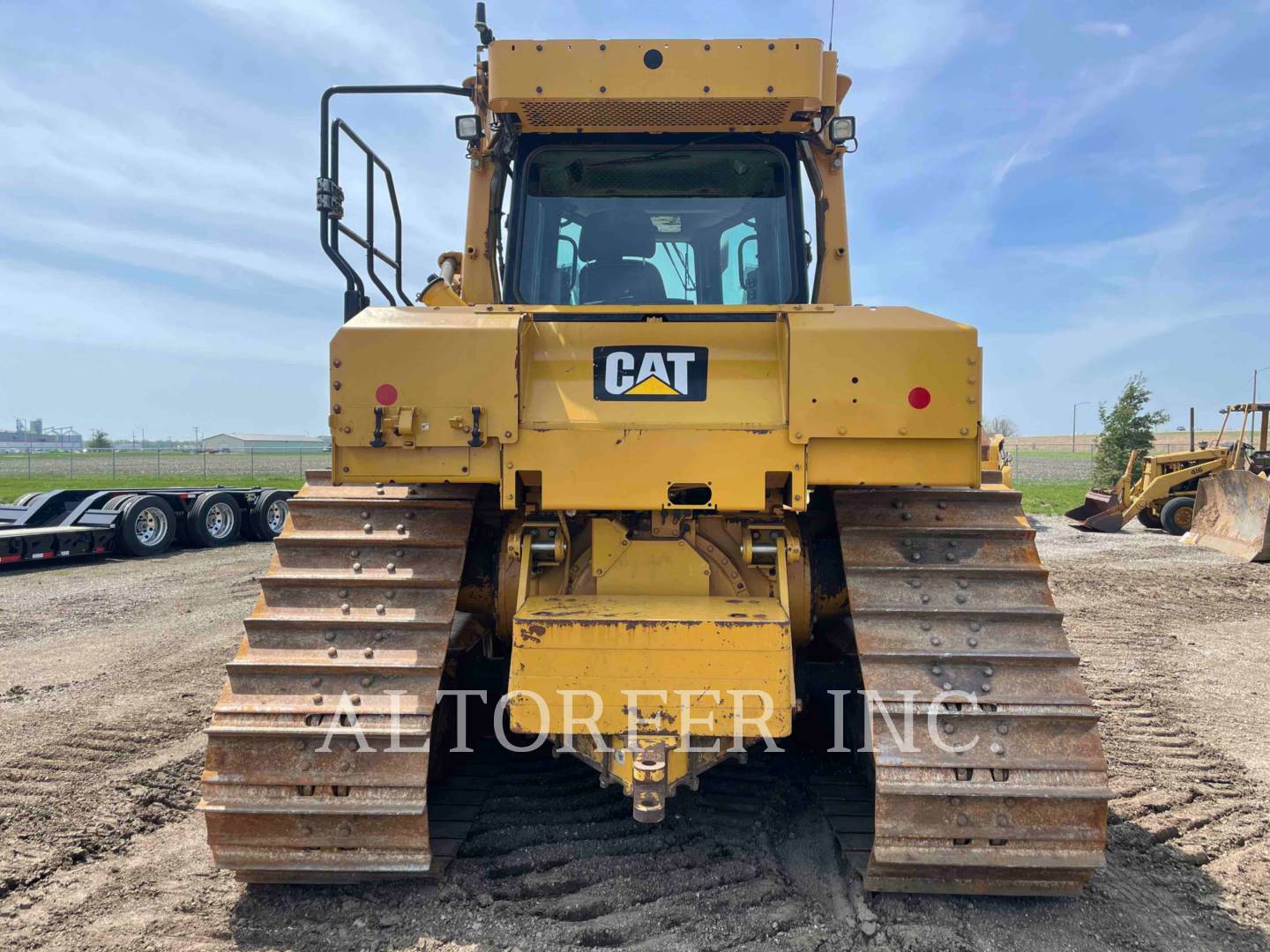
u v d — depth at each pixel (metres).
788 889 3.07
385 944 2.75
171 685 5.81
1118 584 10.23
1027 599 3.11
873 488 3.49
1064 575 10.84
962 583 3.15
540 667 2.87
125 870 3.28
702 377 3.12
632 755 2.84
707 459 2.96
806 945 2.73
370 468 2.99
